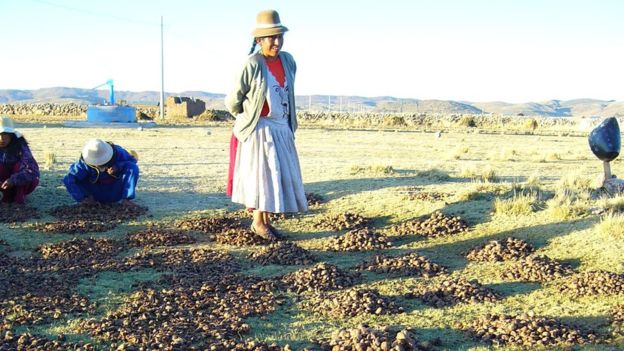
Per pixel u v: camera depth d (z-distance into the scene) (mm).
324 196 11391
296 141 30641
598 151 10875
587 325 5711
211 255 8047
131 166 10711
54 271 7387
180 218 10195
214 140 29281
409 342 5043
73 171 10539
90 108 45469
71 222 9680
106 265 7574
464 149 22875
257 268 7668
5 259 7805
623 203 9148
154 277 7211
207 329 5570
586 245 7816
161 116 61938
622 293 6332
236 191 8961
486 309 6184
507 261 7715
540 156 20656
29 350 5117
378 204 10617
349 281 7012
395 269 7480
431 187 11727
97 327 5594
